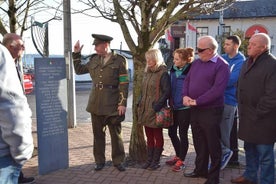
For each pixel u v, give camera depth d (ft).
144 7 16.05
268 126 12.64
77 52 15.78
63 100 15.67
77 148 20.31
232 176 15.43
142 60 16.71
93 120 15.72
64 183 14.23
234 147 16.84
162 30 16.51
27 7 20.33
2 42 12.59
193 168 16.33
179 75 15.62
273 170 13.12
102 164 15.94
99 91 15.21
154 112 15.38
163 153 18.95
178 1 15.15
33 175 15.11
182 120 15.56
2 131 6.46
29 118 6.82
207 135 13.75
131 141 17.28
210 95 13.20
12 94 6.40
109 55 15.19
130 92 52.13
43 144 15.07
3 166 6.77
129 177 15.01
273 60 12.47
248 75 12.91
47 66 14.83
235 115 16.57
